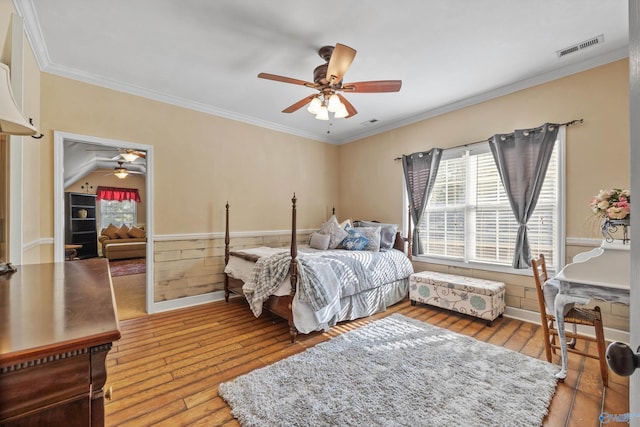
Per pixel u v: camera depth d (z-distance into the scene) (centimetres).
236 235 423
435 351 246
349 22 226
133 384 203
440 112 401
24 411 62
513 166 325
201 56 274
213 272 399
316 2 205
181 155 373
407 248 438
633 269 59
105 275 132
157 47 259
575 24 228
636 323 57
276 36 243
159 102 356
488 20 224
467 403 178
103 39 247
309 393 189
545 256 314
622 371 52
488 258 357
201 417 171
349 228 432
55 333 69
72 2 202
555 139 298
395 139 464
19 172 199
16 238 197
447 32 238
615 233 270
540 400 180
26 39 229
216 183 404
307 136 514
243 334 288
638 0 56
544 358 236
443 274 384
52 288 108
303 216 506
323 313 283
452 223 392
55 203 287
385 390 192
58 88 292
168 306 360
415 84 330
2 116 120
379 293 357
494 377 206
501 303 322
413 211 426
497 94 344
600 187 276
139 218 923
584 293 193
